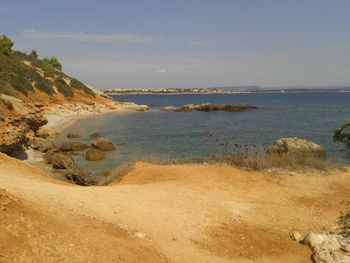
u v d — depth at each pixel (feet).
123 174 55.52
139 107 238.27
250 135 119.85
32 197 31.60
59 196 34.88
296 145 78.07
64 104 193.47
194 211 37.91
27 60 217.97
